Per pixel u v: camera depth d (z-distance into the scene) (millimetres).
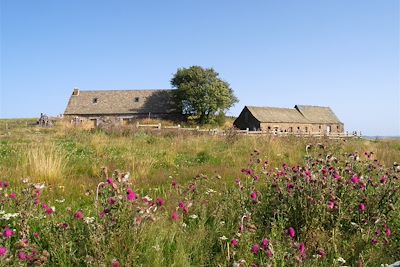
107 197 4293
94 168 9383
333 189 5102
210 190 5988
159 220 4465
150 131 25031
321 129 63969
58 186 7324
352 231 4844
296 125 59906
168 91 67062
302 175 5148
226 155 12625
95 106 64938
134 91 67500
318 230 4523
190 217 5082
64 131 25969
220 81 63156
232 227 4656
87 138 18469
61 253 3697
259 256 4066
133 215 3934
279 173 5934
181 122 60562
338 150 11867
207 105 59750
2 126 40094
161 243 4059
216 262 3953
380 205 5215
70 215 4414
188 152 14102
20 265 3275
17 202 4621
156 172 9406
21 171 8398
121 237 3773
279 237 4312
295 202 4863
